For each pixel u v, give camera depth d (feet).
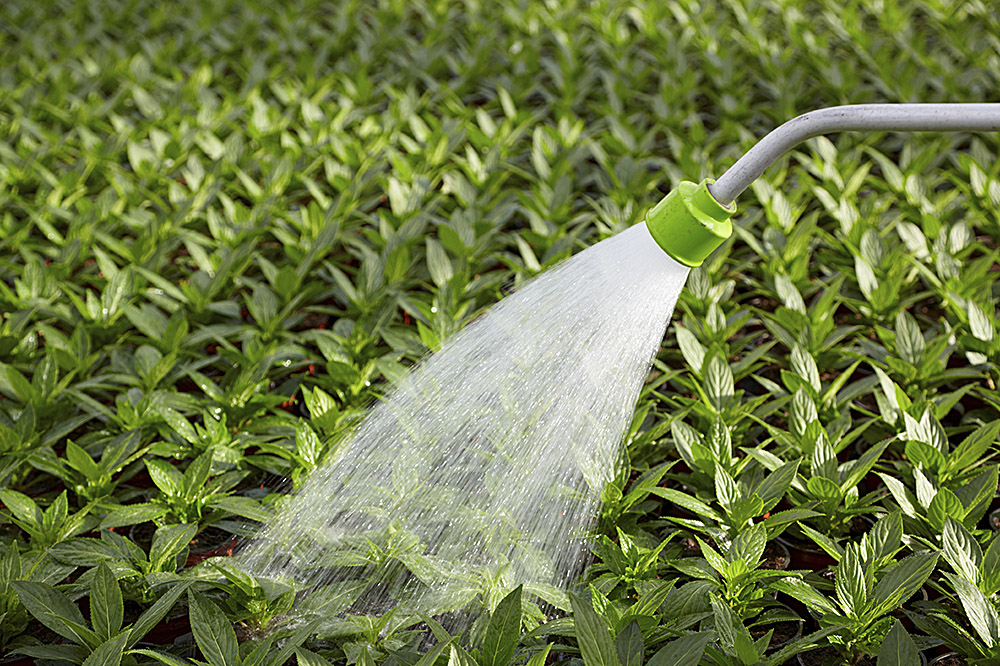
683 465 6.04
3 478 5.63
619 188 8.84
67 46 13.67
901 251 7.36
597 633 4.45
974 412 6.23
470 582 5.00
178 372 6.49
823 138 9.54
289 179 9.20
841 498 5.41
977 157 9.06
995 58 11.24
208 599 4.76
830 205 8.16
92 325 6.92
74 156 10.63
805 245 7.50
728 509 5.32
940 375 6.18
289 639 4.75
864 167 8.64
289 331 7.64
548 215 8.33
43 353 6.87
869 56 11.91
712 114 11.73
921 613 5.18
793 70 11.84
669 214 4.35
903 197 8.67
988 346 6.30
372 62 12.62
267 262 7.64
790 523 5.47
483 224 8.06
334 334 6.60
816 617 5.05
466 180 9.30
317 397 5.92
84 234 8.25
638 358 4.60
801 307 6.73
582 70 12.03
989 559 4.92
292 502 5.39
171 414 5.88
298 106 11.37
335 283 7.98
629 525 5.48
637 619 4.75
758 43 12.23
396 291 7.31
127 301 7.16
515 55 12.54
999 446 5.90
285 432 5.97
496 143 9.90
